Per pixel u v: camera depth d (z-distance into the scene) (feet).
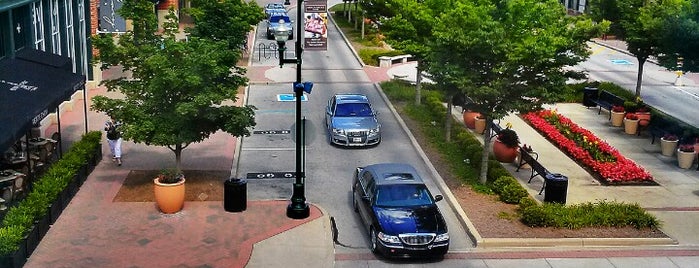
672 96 125.39
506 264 56.18
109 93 107.55
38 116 63.57
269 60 146.41
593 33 76.48
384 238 55.57
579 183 76.28
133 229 59.88
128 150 81.35
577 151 84.07
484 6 73.05
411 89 119.24
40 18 88.74
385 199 59.41
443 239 55.98
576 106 114.32
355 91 121.19
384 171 63.77
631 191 74.23
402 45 96.73
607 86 119.14
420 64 104.47
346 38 178.29
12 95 65.77
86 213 62.80
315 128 95.61
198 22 112.16
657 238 60.75
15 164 65.72
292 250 57.16
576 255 58.08
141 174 73.20
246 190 65.92
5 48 76.33
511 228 61.77
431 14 92.79
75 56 103.91
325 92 119.44
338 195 70.69
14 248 50.70
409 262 56.29
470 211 65.62
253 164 79.25
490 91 67.21
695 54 89.30
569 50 72.69
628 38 108.99
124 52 65.41
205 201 66.59
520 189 68.03
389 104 110.32
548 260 57.06
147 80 66.03
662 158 86.84
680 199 72.08
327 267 54.60
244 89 117.29
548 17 69.36
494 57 68.44
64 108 96.73
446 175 76.43
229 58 67.41
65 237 57.77
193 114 62.64
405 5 97.30
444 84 73.87
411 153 85.66
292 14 219.61
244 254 55.98
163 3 171.53
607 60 161.99
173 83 62.13
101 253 55.21
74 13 103.30
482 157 74.59
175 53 64.28
